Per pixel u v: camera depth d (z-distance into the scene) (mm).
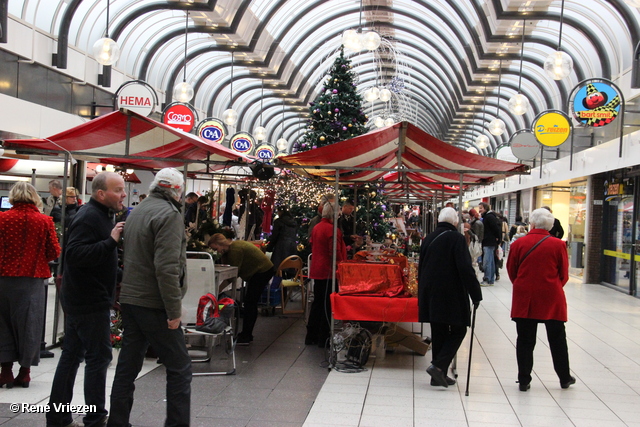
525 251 5500
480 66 18922
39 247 4895
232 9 15602
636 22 11711
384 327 6883
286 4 17609
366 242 8992
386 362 6422
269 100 28125
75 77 14531
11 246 4805
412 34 20703
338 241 7121
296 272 9945
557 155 17297
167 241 3615
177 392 3715
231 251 6996
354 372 5930
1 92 11727
